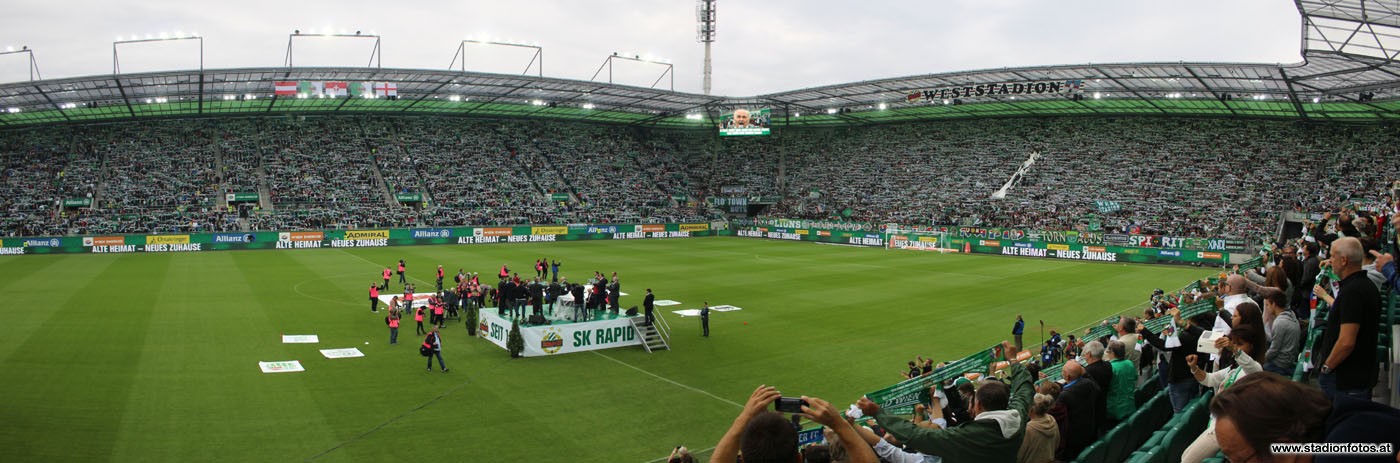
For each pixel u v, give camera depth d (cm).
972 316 4138
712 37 11294
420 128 10331
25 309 3947
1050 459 846
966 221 8900
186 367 2817
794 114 10438
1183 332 1288
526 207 9494
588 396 2584
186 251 7331
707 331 3569
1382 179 7481
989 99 8612
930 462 1004
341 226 8175
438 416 2328
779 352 3256
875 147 11031
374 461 1950
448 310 3991
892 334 3638
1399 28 4234
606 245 8581
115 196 8156
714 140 12062
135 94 7488
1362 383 725
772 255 7519
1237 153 8544
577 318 3375
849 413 1628
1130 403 1280
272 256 6938
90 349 3064
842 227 9075
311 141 9562
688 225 9981
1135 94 7812
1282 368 1013
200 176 8650
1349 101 7056
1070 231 7950
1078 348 2491
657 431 2241
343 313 4012
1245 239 6694
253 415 2286
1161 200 8294
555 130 11188
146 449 1989
